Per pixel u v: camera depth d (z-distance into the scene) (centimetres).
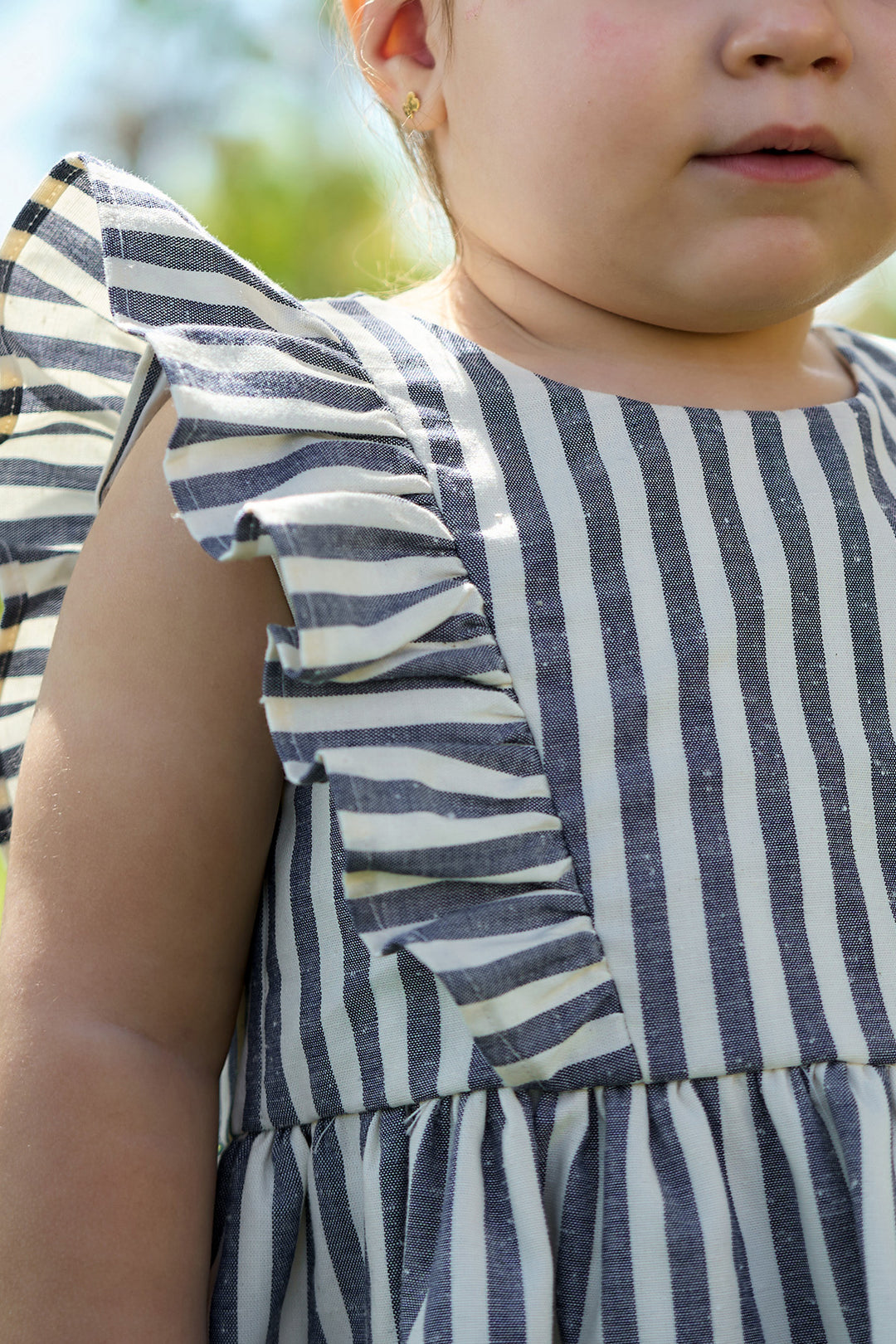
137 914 87
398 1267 80
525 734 84
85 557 94
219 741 88
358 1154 84
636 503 90
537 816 82
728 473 92
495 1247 76
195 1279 85
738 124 88
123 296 88
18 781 91
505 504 89
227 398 84
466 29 97
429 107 104
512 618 86
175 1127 86
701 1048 80
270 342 89
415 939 76
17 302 102
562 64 90
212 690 88
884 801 88
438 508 88
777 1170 79
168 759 87
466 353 95
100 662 90
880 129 90
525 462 91
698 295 94
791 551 91
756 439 95
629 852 83
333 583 79
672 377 99
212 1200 88
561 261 96
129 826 87
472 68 97
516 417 92
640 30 88
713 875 83
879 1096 80
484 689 84
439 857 78
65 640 92
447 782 80
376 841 77
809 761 87
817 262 92
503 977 77
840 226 92
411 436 90
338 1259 84
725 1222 77
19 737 112
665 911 82
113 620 90
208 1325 86
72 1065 83
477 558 87
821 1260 77
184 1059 89
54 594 112
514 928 79
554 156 92
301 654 77
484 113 96
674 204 90
